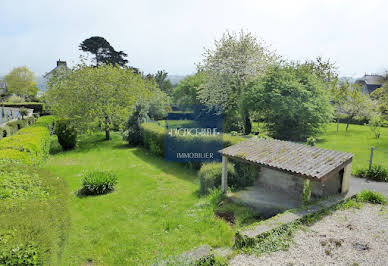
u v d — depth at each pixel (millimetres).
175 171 11383
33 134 12203
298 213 5660
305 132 17094
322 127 17688
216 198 7895
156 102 27281
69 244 5340
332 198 6707
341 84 24688
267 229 4871
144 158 13766
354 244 4680
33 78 51812
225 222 6352
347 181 7121
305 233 5039
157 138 13953
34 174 5863
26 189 4902
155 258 4629
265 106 17312
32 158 8797
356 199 6863
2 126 16922
